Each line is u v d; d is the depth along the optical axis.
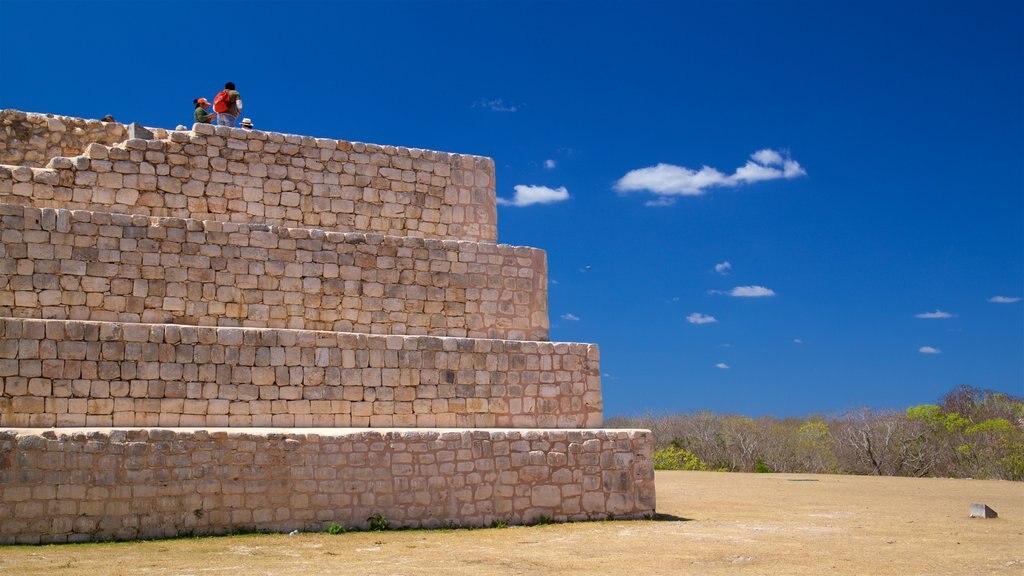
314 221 22.52
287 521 17.95
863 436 49.88
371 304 21.95
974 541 18.31
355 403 20.62
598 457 21.25
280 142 22.42
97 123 21.81
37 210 19.12
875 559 15.89
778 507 24.97
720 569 14.70
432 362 21.53
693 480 34.47
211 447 17.53
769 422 63.75
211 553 15.34
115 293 19.56
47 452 16.38
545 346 22.84
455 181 24.28
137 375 18.72
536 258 24.14
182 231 20.33
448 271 22.92
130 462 16.89
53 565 13.93
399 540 17.34
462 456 19.70
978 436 47.56
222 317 20.47
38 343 18.02
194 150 21.52
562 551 16.33
